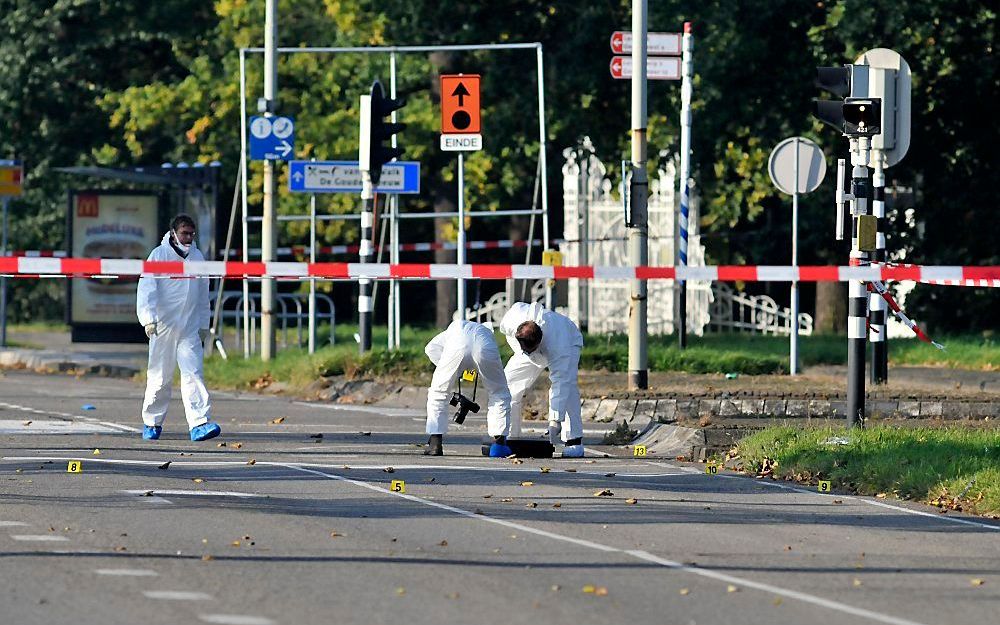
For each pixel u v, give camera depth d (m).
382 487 42.84
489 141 118.44
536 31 118.56
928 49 107.69
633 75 67.00
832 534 36.97
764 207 126.69
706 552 34.06
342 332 117.44
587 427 60.72
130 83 163.50
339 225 135.62
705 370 76.50
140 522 36.31
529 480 44.75
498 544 34.41
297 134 131.62
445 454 51.25
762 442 49.47
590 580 30.62
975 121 111.88
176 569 30.89
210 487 42.19
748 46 106.94
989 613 28.61
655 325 105.50
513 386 52.44
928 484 43.44
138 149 148.88
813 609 28.50
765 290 140.88
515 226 140.88
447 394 50.97
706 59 106.56
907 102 51.66
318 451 51.19
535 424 61.91
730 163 112.81
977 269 49.75
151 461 47.44
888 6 103.94
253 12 137.75
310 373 76.38
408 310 165.88
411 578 30.39
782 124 109.44
